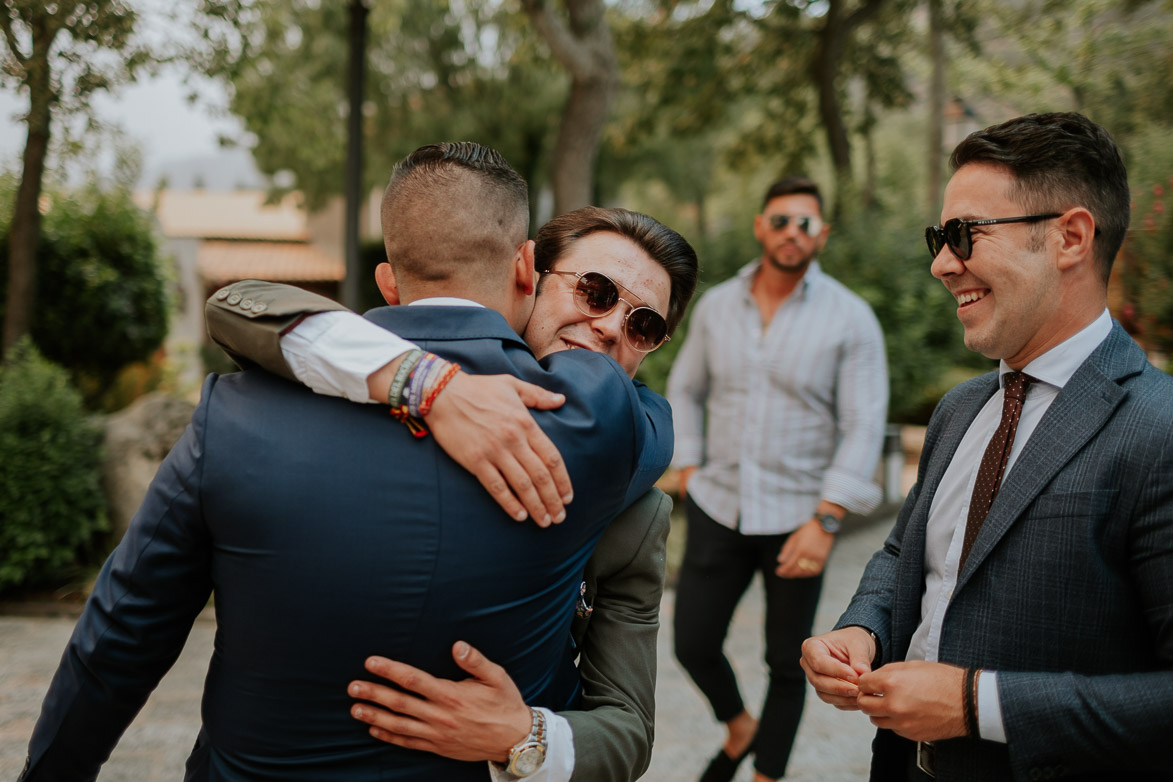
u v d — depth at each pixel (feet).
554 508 3.46
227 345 3.76
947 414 5.11
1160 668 3.76
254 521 3.39
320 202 54.95
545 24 23.99
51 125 16.93
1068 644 3.87
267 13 19.03
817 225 9.07
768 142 44.04
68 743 3.79
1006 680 3.74
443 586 3.41
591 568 4.36
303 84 38.45
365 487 3.40
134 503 16.08
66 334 22.88
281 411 3.53
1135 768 3.61
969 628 4.14
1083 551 3.83
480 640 3.52
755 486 8.99
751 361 9.20
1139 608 3.82
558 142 26.13
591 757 3.74
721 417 9.40
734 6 36.83
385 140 50.96
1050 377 4.28
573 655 4.38
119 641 3.60
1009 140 4.23
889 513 23.89
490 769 3.65
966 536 4.37
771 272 9.35
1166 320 18.53
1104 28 30.86
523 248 4.25
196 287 77.77
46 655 12.61
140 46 16.16
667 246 4.93
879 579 5.32
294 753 3.53
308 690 3.47
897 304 25.48
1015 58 33.55
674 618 9.32
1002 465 4.34
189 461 3.52
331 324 3.54
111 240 23.21
